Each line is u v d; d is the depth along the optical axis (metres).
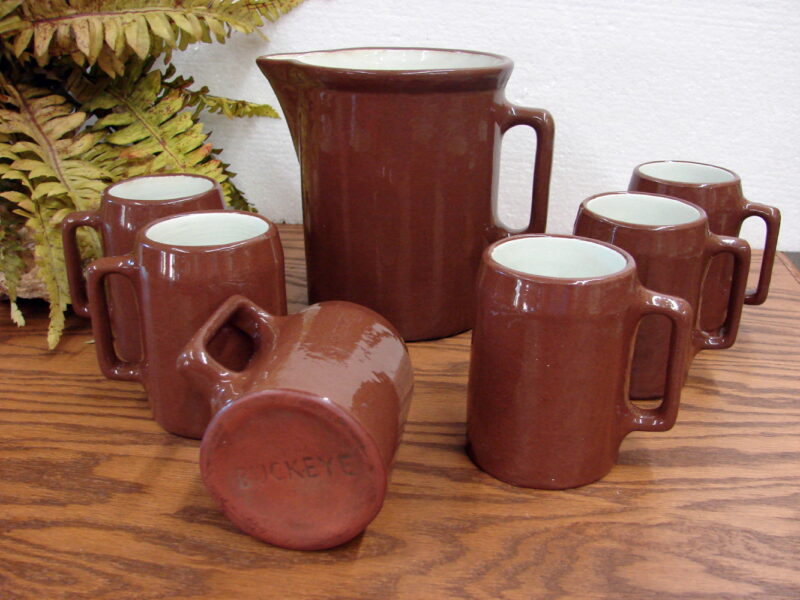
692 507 0.41
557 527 0.39
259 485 0.36
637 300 0.39
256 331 0.42
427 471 0.44
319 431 0.34
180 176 0.56
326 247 0.57
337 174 0.54
